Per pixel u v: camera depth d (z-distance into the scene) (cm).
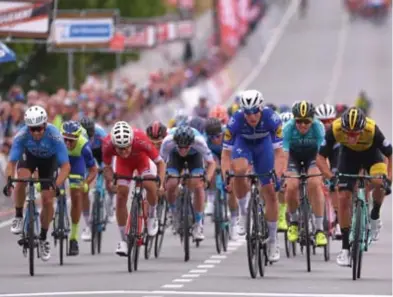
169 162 4488
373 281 3669
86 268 4041
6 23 7494
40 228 4034
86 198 4706
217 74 15225
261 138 3866
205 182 4419
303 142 4172
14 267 4075
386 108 13550
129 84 11256
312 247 4594
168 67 15075
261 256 3769
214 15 17000
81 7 11469
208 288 3481
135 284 3581
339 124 3756
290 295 3334
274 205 3847
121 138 3894
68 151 4328
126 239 3956
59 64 10244
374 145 3794
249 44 17600
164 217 4438
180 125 4747
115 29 9981
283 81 15875
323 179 4478
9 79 9881
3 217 5834
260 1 19175
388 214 5991
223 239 4575
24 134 3906
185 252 4256
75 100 8300
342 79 15888
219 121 4828
